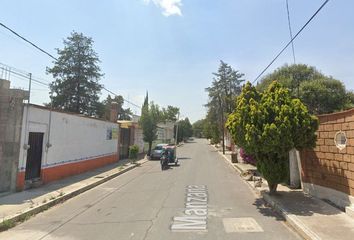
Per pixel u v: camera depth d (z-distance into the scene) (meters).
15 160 14.41
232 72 60.16
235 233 8.68
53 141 17.92
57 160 18.56
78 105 52.47
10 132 14.35
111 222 10.15
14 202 12.51
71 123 20.41
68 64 52.59
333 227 8.75
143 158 37.94
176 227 9.36
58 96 51.59
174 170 25.50
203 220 10.15
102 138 27.38
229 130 13.80
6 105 14.34
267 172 13.38
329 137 11.97
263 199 13.62
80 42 53.03
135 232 8.95
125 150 36.28
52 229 9.52
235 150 42.28
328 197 12.13
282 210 10.75
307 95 28.31
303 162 14.20
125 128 35.97
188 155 43.66
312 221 9.34
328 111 28.62
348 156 10.68
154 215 10.91
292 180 15.34
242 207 12.07
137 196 14.66
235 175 22.28
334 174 11.65
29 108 15.19
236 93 59.16
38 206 11.84
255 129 12.24
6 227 9.66
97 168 25.59
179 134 93.38
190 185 17.70
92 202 13.48
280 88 12.84
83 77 52.56
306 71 32.56
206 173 23.44
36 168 16.53
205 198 13.91
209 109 62.94
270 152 13.03
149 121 40.88
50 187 16.06
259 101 13.45
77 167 21.67
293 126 12.03
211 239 8.18
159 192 15.57
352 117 10.41
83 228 9.55
